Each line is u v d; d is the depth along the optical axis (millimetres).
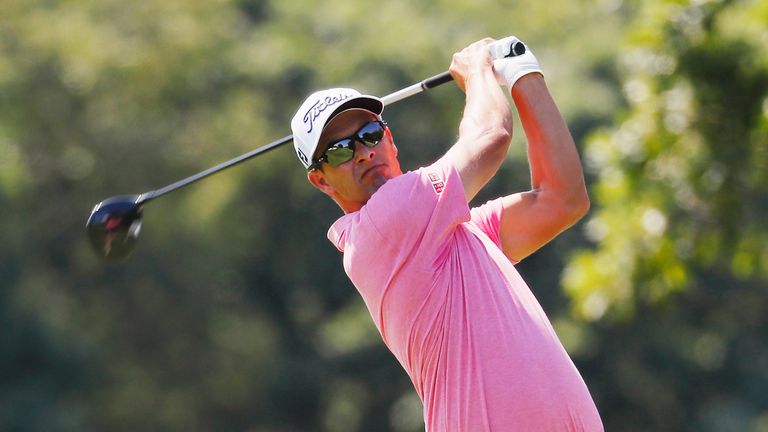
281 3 105938
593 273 35062
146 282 97688
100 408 92500
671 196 34031
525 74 14367
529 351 13188
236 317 100250
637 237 34469
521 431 13062
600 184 34844
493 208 14641
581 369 91938
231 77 102562
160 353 97312
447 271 13445
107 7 99750
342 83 99625
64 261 98688
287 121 102625
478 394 13148
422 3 103062
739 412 92688
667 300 34812
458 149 13984
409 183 13523
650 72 33312
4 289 89250
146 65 98062
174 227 98500
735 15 32156
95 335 94688
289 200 103375
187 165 99812
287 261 105062
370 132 14164
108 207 16328
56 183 99188
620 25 93000
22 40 96188
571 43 92375
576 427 13195
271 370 99000
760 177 33188
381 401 97562
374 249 13508
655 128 33719
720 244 34094
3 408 85938
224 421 98250
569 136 14305
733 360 93438
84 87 97250
